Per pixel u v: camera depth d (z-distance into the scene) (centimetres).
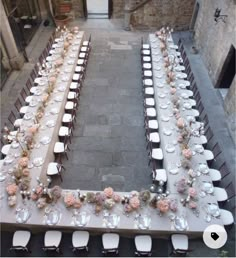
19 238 627
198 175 704
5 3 1166
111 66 1293
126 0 1432
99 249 656
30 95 998
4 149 805
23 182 659
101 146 919
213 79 1164
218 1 1102
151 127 880
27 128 820
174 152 761
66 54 1162
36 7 1532
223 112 1041
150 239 628
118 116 1031
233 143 930
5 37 1116
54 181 813
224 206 730
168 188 688
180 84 1021
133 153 902
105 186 807
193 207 632
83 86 1168
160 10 1469
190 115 889
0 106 1052
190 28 1541
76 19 1655
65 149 851
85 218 621
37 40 1464
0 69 1166
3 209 631
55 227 627
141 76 1238
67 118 923
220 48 1086
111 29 1576
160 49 1200
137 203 622
